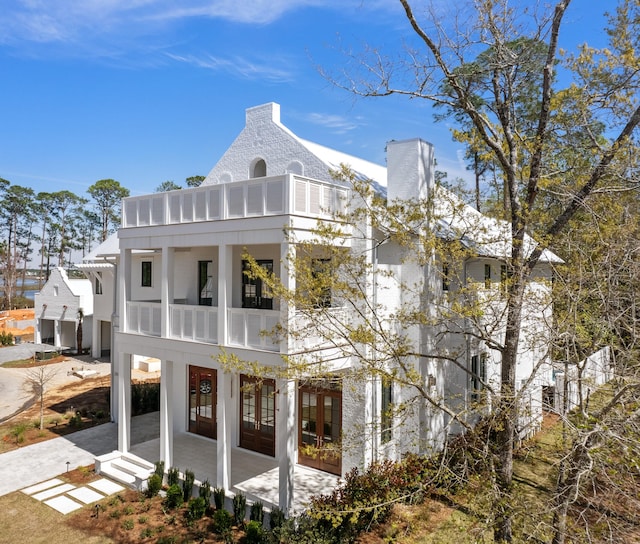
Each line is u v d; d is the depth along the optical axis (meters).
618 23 14.96
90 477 16.73
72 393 27.78
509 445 12.21
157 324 16.69
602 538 10.37
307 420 16.59
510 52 14.42
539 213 13.91
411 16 13.98
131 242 17.50
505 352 13.21
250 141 19.14
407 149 16.88
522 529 9.23
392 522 12.89
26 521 13.83
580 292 10.83
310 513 11.58
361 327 11.10
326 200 14.76
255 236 14.04
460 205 13.58
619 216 12.80
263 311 13.91
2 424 22.67
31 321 52.09
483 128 14.98
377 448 15.06
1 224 80.19
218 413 14.59
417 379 11.20
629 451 9.00
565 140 17.08
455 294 13.47
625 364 10.96
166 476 15.67
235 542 12.45
